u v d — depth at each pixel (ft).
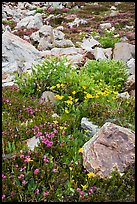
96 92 32.35
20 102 30.94
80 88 31.83
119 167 20.52
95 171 20.27
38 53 56.34
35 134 24.41
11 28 104.37
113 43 72.43
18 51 52.85
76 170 20.61
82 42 80.07
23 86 34.78
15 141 23.68
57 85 31.48
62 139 23.63
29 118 28.19
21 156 20.70
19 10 137.59
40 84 34.01
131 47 55.42
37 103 31.24
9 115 28.22
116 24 109.40
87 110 28.19
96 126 25.88
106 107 28.91
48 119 27.17
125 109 29.71
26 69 47.57
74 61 50.06
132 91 37.91
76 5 144.66
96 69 41.88
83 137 24.73
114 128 22.21
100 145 21.53
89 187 19.19
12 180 18.97
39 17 105.81
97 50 53.88
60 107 30.17
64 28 104.88
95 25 109.40
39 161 20.54
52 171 19.99
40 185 19.12
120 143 21.58
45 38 76.02
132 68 46.73
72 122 26.63
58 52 60.39
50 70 34.68
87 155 21.24
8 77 43.52
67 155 22.39
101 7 139.85
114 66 41.83
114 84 39.27
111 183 19.44
